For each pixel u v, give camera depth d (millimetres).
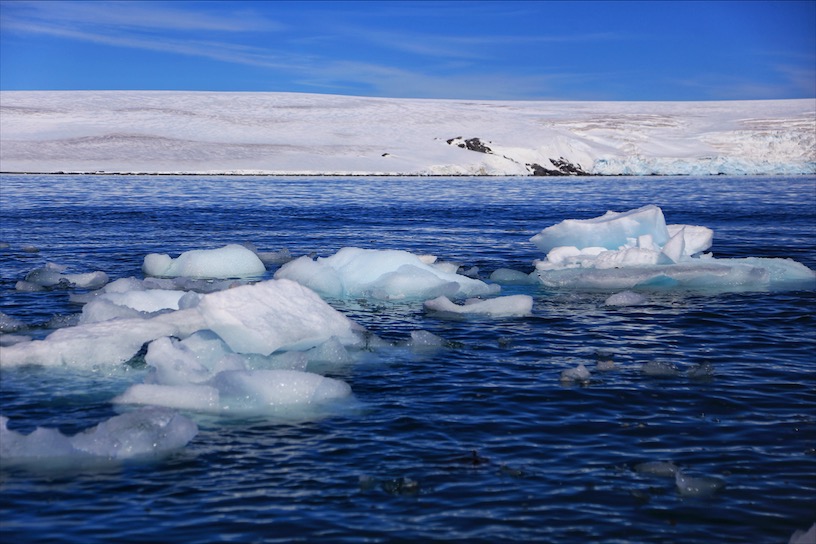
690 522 4887
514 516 4941
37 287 12523
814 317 10695
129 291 10305
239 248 14750
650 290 12789
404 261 12906
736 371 8195
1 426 6059
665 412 6887
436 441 6191
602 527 4812
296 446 6082
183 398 6977
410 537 4680
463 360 8594
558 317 10812
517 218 26828
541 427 6508
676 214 27781
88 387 7504
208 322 8305
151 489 5320
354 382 7742
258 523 4840
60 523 4840
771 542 4660
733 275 13148
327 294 12109
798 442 6191
